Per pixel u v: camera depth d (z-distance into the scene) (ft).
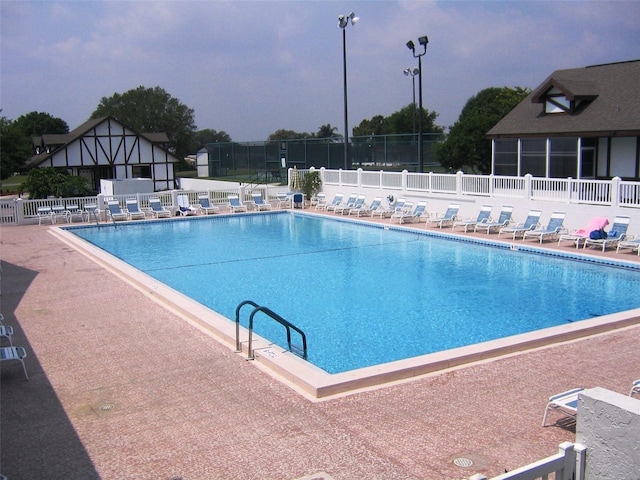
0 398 25.75
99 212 90.38
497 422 22.52
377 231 78.95
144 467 19.70
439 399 24.77
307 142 136.26
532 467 14.58
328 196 100.83
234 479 18.85
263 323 40.63
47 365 29.86
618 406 14.70
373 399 24.90
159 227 86.89
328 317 41.93
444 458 19.90
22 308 41.37
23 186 103.65
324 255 64.44
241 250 68.54
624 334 33.35
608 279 50.83
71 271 54.13
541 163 87.10
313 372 26.99
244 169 159.63
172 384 26.99
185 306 39.70
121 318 38.45
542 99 87.92
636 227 57.36
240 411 23.95
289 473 19.13
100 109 370.73
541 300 45.32
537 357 29.78
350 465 19.53
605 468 15.11
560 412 23.21
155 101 358.84
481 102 240.94
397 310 43.39
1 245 69.41
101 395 25.91
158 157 158.81
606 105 80.79
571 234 60.44
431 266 57.82
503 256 60.85
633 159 76.38
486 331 38.42
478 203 73.97
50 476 19.25
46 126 308.40
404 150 122.52
